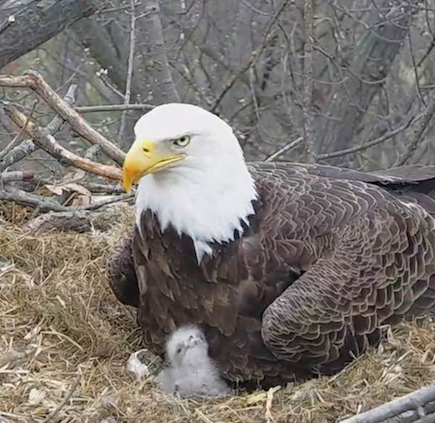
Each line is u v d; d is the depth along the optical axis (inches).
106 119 744.3
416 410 292.7
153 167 371.2
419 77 809.5
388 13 752.3
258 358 393.4
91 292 440.5
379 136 820.0
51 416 364.2
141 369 405.4
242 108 821.9
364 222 400.2
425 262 409.4
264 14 764.6
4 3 454.3
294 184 408.8
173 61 795.4
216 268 389.4
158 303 402.9
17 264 453.4
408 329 398.9
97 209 492.1
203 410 383.6
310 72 643.5
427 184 446.0
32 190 512.7
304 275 389.1
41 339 414.0
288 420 372.8
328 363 390.6
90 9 456.1
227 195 383.6
